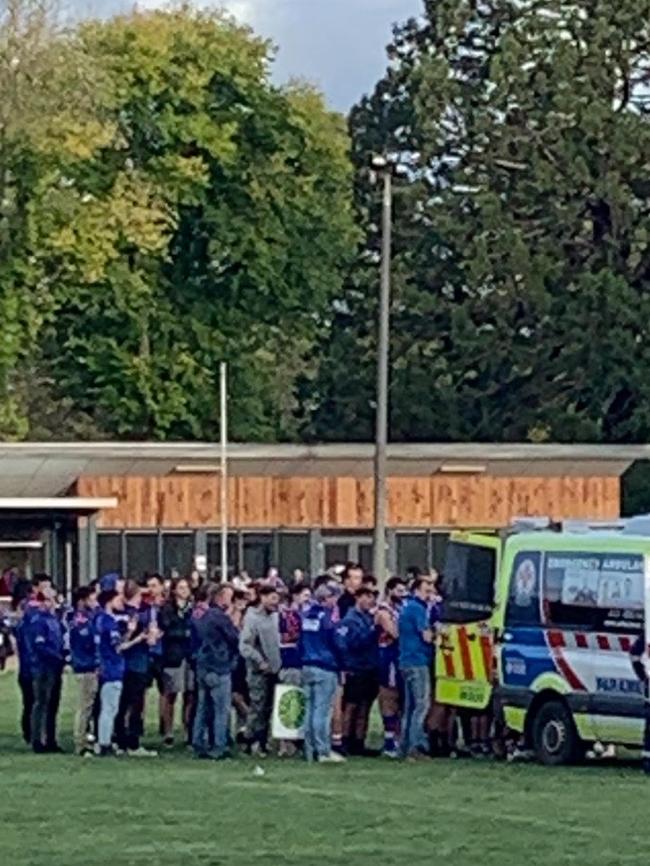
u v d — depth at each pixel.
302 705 29.62
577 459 63.78
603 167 74.75
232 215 71.06
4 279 65.69
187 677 31.73
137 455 60.94
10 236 65.31
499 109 76.31
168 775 27.02
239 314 71.94
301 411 80.12
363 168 80.06
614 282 72.12
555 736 28.28
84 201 67.88
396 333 76.94
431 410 75.38
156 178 69.56
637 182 74.81
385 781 26.17
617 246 74.56
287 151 72.00
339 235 73.19
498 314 74.38
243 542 62.41
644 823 21.73
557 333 73.44
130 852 19.69
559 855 19.31
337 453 62.16
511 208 76.00
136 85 69.62
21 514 58.78
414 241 77.88
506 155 76.31
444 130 78.19
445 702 29.72
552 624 28.34
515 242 73.69
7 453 60.00
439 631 29.72
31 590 34.62
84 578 59.03
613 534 27.92
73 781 26.25
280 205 71.75
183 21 71.00
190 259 71.44
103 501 58.09
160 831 21.27
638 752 30.00
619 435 72.62
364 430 78.38
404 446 62.88
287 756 29.89
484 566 29.42
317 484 62.75
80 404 72.44
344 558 62.81
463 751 30.14
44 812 22.94
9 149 63.81
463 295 77.12
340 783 25.92
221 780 26.31
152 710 40.16
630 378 72.06
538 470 63.84
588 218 75.44
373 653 29.98
